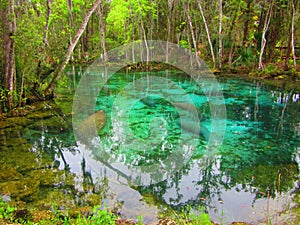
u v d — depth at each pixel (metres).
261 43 18.08
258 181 4.86
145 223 3.59
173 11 20.66
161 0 21.44
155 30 21.81
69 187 4.47
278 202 4.21
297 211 3.94
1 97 8.40
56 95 11.15
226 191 4.54
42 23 10.16
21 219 3.43
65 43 11.56
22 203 3.98
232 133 7.16
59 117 8.34
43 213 3.66
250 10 18.95
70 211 3.79
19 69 9.17
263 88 13.38
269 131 7.44
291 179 4.96
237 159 5.73
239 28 19.89
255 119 8.47
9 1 7.71
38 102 10.05
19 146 6.19
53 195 4.23
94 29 28.31
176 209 3.99
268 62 18.45
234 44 19.88
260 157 5.85
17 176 4.82
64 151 5.95
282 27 18.17
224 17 18.55
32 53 8.96
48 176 4.83
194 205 4.11
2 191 4.31
